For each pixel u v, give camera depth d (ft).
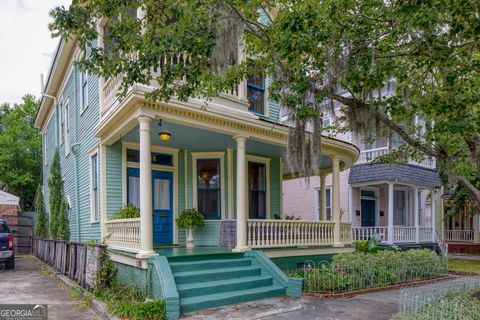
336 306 21.61
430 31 13.83
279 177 39.93
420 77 21.99
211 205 34.99
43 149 70.18
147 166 23.39
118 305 19.67
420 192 60.54
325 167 43.21
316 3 17.92
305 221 32.01
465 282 20.72
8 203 67.00
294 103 18.79
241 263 25.95
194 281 22.53
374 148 50.44
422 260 31.99
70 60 43.91
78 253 30.07
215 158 35.29
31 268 43.29
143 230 23.06
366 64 17.01
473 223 70.64
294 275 26.48
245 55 30.81
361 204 53.83
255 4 20.74
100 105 31.50
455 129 18.04
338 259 28.27
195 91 22.20
